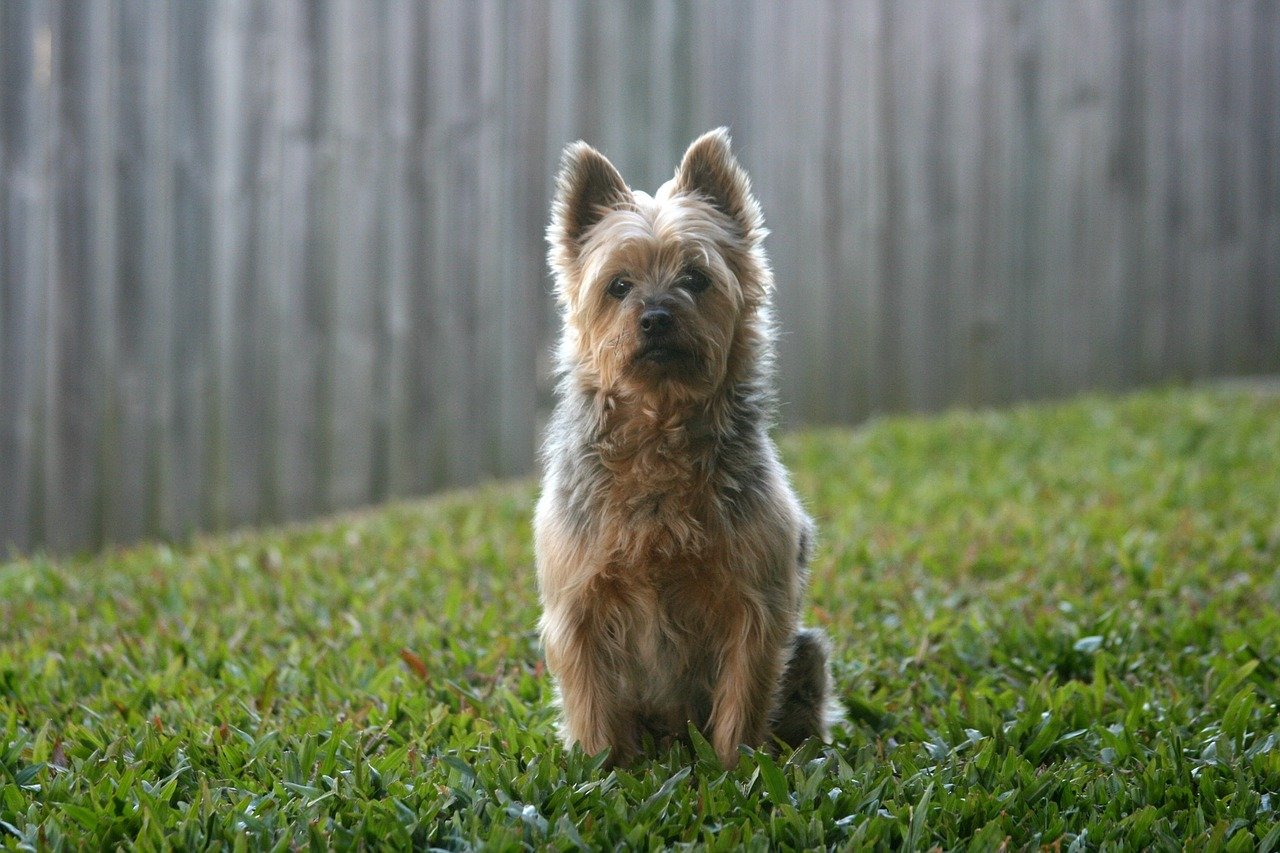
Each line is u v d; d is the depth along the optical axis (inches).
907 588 241.6
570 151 181.2
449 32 347.9
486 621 218.7
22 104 298.5
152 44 312.5
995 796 138.4
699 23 383.2
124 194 311.6
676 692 169.6
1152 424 380.5
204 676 193.2
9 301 300.2
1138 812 132.2
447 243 352.5
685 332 160.2
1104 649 196.2
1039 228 442.3
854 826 130.1
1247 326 470.6
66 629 223.0
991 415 405.7
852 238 416.5
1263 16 462.0
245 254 327.0
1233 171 463.5
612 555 159.0
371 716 171.2
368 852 126.6
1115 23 444.8
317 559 273.1
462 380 357.7
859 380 422.3
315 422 338.6
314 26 331.3
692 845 124.8
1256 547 256.7
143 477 318.0
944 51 424.5
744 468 162.6
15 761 151.4
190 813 130.7
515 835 125.9
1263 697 177.5
